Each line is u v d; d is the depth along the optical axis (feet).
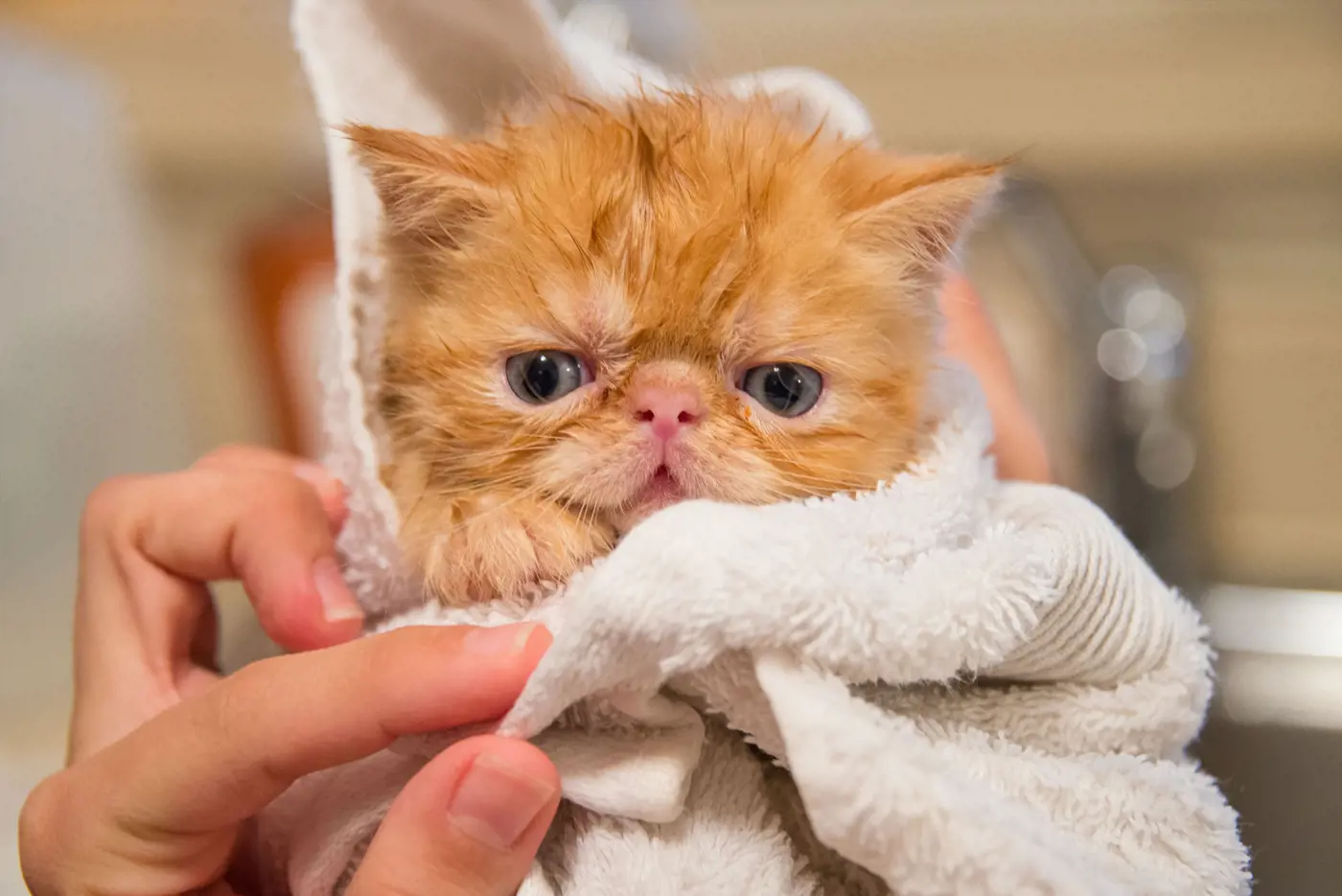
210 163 1.46
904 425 0.68
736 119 0.74
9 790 0.98
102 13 1.43
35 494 1.14
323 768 0.60
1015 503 0.64
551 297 0.66
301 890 0.60
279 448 1.29
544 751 0.57
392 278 0.70
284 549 0.70
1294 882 0.95
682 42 1.12
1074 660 0.60
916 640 0.55
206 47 1.44
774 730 0.57
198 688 0.74
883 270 0.69
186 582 0.76
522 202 0.68
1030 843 0.52
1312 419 1.40
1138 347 1.26
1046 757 0.59
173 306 1.46
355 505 0.68
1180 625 0.61
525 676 0.57
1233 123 1.36
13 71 1.17
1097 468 1.20
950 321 0.90
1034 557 0.57
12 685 1.07
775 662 0.55
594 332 0.66
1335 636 1.09
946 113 1.41
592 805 0.56
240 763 0.60
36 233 1.16
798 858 0.59
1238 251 1.41
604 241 0.66
